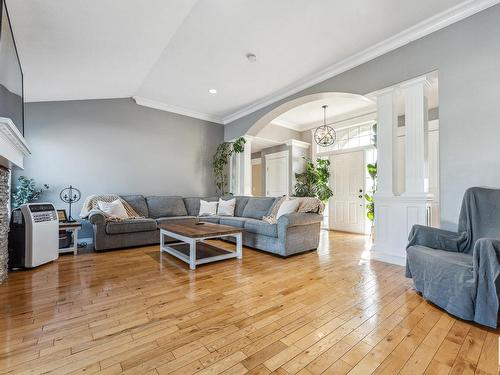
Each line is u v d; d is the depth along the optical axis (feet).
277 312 5.60
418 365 3.87
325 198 19.98
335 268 8.95
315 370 3.76
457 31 7.99
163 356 4.05
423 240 7.15
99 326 4.96
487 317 4.85
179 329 4.87
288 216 10.46
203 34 9.16
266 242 11.13
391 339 4.58
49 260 9.28
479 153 7.48
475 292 5.03
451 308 5.38
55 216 9.68
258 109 16.47
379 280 7.70
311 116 19.54
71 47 8.73
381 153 10.01
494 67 7.29
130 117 15.31
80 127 13.67
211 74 12.33
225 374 3.66
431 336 4.67
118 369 3.75
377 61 10.07
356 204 18.74
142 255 10.64
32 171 12.35
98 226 11.10
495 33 7.29
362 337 4.64
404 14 8.13
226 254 9.92
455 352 4.19
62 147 13.14
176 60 11.00
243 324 5.08
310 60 10.94
